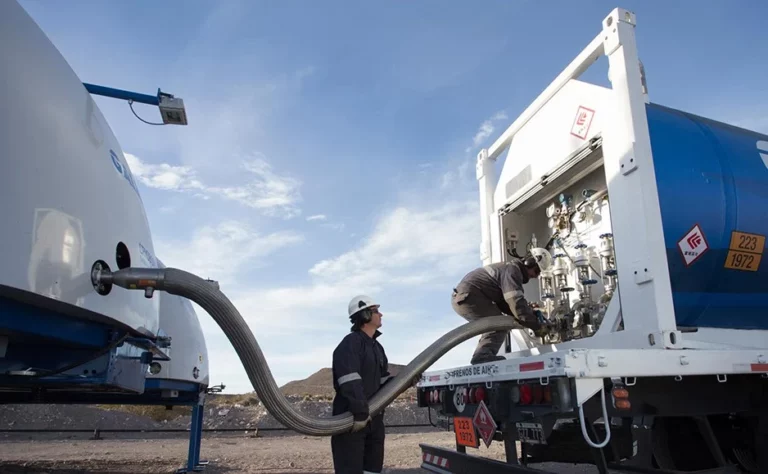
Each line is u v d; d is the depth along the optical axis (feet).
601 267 16.06
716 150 13.87
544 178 16.35
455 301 16.99
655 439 14.17
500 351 17.63
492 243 18.85
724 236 13.25
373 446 14.02
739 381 12.60
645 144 12.75
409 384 14.19
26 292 9.91
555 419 11.68
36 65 11.18
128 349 14.61
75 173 11.59
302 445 42.86
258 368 12.70
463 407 14.56
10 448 37.91
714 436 14.02
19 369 12.56
